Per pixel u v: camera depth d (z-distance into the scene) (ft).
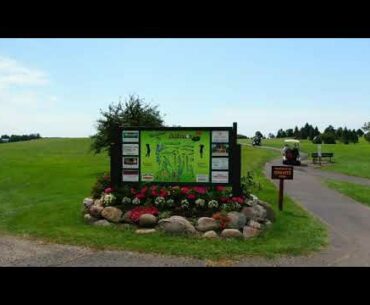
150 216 38.45
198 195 41.42
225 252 31.78
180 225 36.78
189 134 44.19
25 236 36.45
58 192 68.54
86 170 111.24
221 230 37.09
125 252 31.58
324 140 314.35
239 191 43.16
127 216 39.81
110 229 38.37
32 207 50.98
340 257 31.83
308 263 29.96
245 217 39.01
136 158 44.88
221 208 40.22
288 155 143.84
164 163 44.55
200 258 30.37
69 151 230.27
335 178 101.96
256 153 197.57
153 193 41.81
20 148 260.21
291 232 39.52
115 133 45.34
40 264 28.55
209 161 43.80
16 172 106.22
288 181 88.33
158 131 44.60
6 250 32.07
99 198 45.42
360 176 110.01
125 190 42.78
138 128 44.86
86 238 34.99
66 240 34.58
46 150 240.53
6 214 48.01
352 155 199.93
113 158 45.14
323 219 47.65
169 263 29.07
